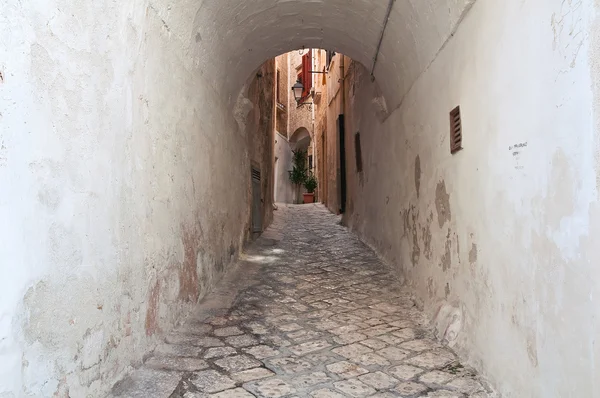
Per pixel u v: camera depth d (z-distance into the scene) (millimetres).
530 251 2332
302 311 4590
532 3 2281
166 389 2783
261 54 6539
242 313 4484
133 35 2900
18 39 1729
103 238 2492
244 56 6051
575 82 1890
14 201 1706
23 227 1764
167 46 3625
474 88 3191
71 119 2145
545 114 2158
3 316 1636
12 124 1691
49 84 1953
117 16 2631
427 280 4539
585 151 1822
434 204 4316
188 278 4277
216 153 5488
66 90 2098
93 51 2361
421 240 4820
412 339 3771
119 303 2727
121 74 2736
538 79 2229
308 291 5355
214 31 4660
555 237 2074
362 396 2766
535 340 2275
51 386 1975
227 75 5770
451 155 3791
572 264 1930
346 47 6680
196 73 4547
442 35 3881
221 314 4418
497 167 2779
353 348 3580
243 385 2900
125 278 2812
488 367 2898
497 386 2736
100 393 2473
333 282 5762
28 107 1796
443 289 4027
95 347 2410
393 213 6371
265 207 10062
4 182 1643
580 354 1869
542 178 2193
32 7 1817
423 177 4750
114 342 2660
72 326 2160
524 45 2385
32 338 1831
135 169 2984
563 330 2006
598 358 1739
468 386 2883
